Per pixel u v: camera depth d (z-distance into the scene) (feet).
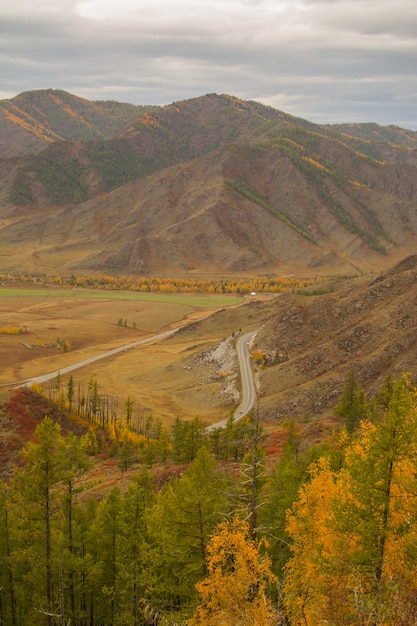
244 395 460.55
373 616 51.85
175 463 277.03
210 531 102.58
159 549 110.93
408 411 71.72
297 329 550.36
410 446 71.10
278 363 510.58
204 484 109.60
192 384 531.91
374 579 65.98
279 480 136.98
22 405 325.83
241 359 539.70
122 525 117.91
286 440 235.20
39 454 114.11
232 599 74.02
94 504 151.12
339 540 73.00
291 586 76.84
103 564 121.60
